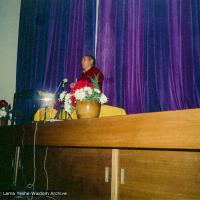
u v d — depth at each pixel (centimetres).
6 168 230
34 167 196
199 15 348
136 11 403
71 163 183
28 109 469
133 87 388
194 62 343
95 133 157
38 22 517
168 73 364
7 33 563
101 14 437
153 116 132
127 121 143
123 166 154
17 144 210
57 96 268
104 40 425
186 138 119
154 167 141
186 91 345
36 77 502
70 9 475
